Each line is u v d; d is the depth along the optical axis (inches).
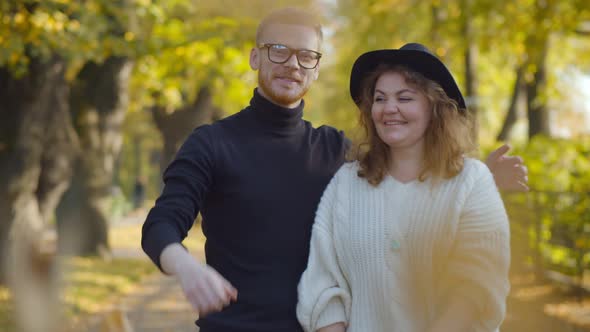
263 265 107.7
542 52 427.2
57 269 277.3
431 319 101.7
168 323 311.7
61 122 391.9
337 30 647.8
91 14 313.0
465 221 100.5
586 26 452.8
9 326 245.0
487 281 98.7
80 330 270.4
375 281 103.5
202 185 103.7
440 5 510.0
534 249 351.6
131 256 575.5
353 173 109.5
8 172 349.1
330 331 105.1
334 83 874.8
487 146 420.5
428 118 105.0
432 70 104.3
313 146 114.3
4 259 298.5
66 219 518.9
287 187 110.0
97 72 507.8
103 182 531.5
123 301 364.5
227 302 80.7
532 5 410.0
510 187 120.2
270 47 111.1
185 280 81.8
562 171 359.6
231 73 526.3
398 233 103.0
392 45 668.7
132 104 637.3
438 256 101.5
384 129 104.5
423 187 103.7
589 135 385.1
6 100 352.5
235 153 108.4
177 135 834.8
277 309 106.7
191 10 432.5
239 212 107.8
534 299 306.8
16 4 287.9
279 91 110.3
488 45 454.9
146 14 375.6
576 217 316.5
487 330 99.8
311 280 105.3
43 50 301.1
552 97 621.6
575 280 324.5
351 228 105.4
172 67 492.1
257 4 399.2
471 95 537.6
